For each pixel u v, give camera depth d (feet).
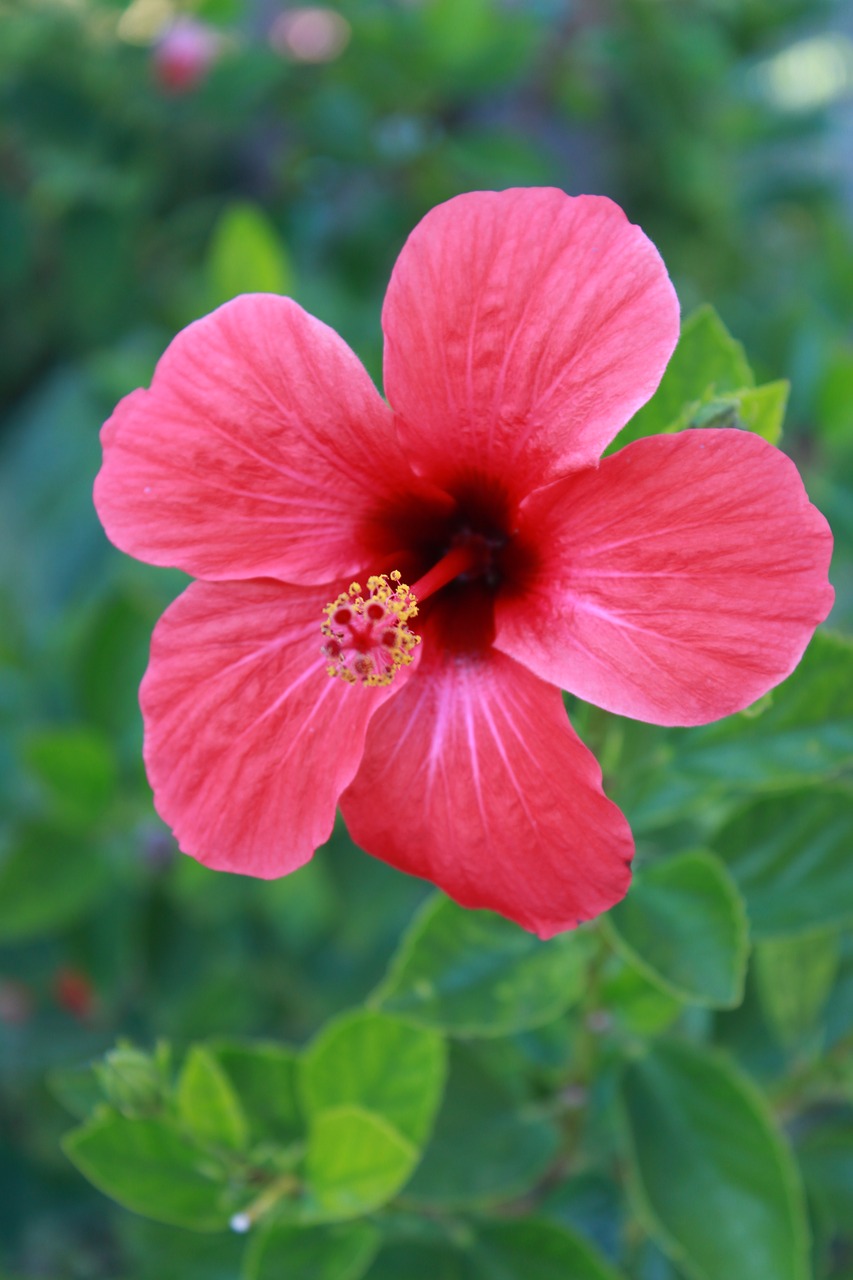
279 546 1.59
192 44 3.05
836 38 4.04
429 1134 1.85
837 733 1.72
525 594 1.59
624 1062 1.80
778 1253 1.73
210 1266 1.99
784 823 1.79
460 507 1.63
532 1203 1.97
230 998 2.33
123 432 1.55
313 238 3.24
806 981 1.88
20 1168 2.50
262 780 1.58
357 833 1.59
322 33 3.43
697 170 3.41
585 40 3.43
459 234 1.53
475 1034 1.77
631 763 1.69
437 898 1.74
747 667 1.49
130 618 2.26
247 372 1.55
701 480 1.49
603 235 1.51
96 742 2.16
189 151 3.51
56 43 3.19
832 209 3.55
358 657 1.55
